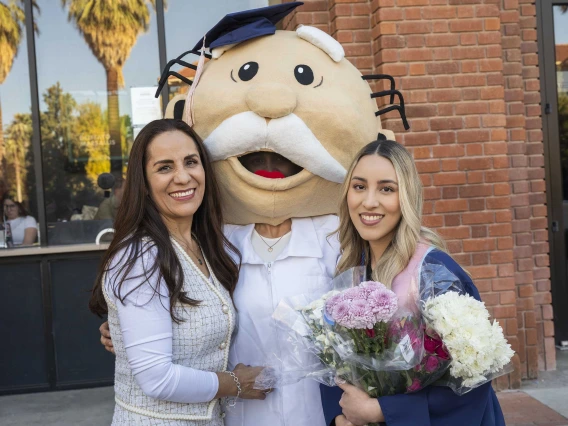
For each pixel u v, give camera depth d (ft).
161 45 17.67
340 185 8.19
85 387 17.31
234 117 7.67
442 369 6.02
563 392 15.40
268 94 7.39
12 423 14.96
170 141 6.95
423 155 15.25
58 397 16.76
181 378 6.38
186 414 6.65
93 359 17.38
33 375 17.20
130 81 17.76
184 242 7.27
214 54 8.50
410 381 6.16
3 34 17.37
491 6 15.20
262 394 7.20
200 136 8.05
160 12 17.60
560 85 18.54
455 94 15.24
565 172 18.72
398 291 6.49
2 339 17.12
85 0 17.49
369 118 8.29
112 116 17.78
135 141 7.04
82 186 17.80
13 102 17.53
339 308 5.87
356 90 8.30
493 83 15.31
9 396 16.99
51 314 17.22
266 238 8.48
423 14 15.07
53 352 17.24
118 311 6.45
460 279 6.49
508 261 15.43
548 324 17.08
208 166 7.52
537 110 17.25
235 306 7.76
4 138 17.53
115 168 17.84
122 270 6.50
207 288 7.01
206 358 6.95
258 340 7.80
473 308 5.82
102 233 17.72
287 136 7.47
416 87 15.15
